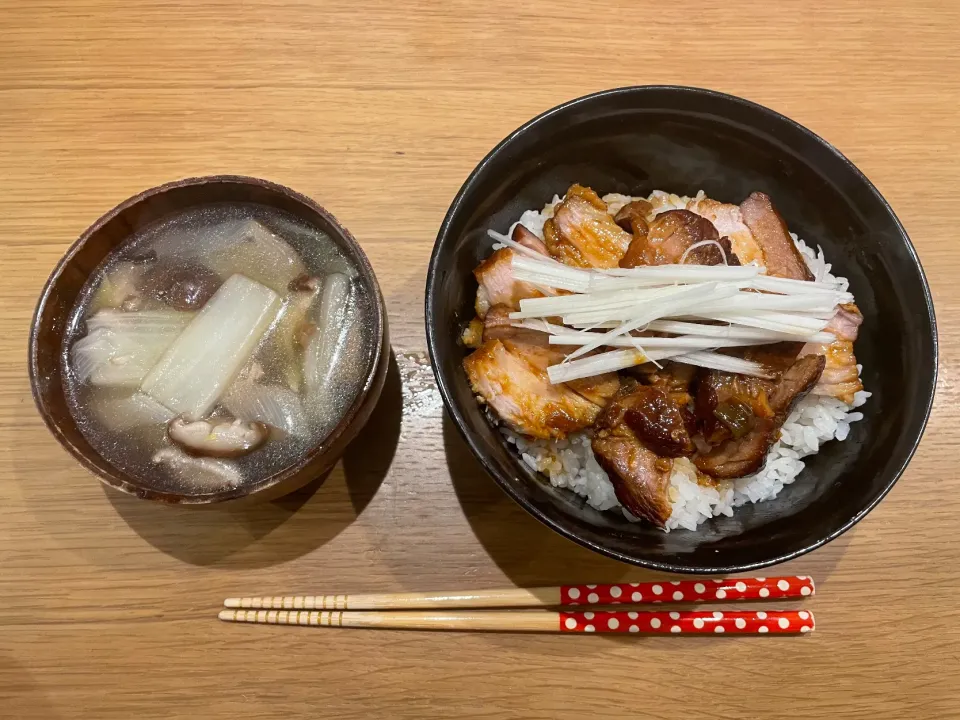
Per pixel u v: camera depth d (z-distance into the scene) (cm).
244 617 27
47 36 32
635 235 28
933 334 25
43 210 31
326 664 26
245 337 25
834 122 33
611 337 25
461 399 24
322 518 28
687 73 33
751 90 33
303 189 31
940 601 28
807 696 27
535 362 26
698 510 26
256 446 24
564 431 26
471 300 28
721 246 27
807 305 25
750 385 25
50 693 26
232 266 25
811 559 28
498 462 24
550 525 22
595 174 29
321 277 25
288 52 32
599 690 27
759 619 27
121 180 31
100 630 27
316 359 25
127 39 32
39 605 27
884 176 32
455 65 32
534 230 29
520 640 27
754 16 33
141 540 27
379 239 31
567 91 32
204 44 32
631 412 25
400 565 27
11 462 28
